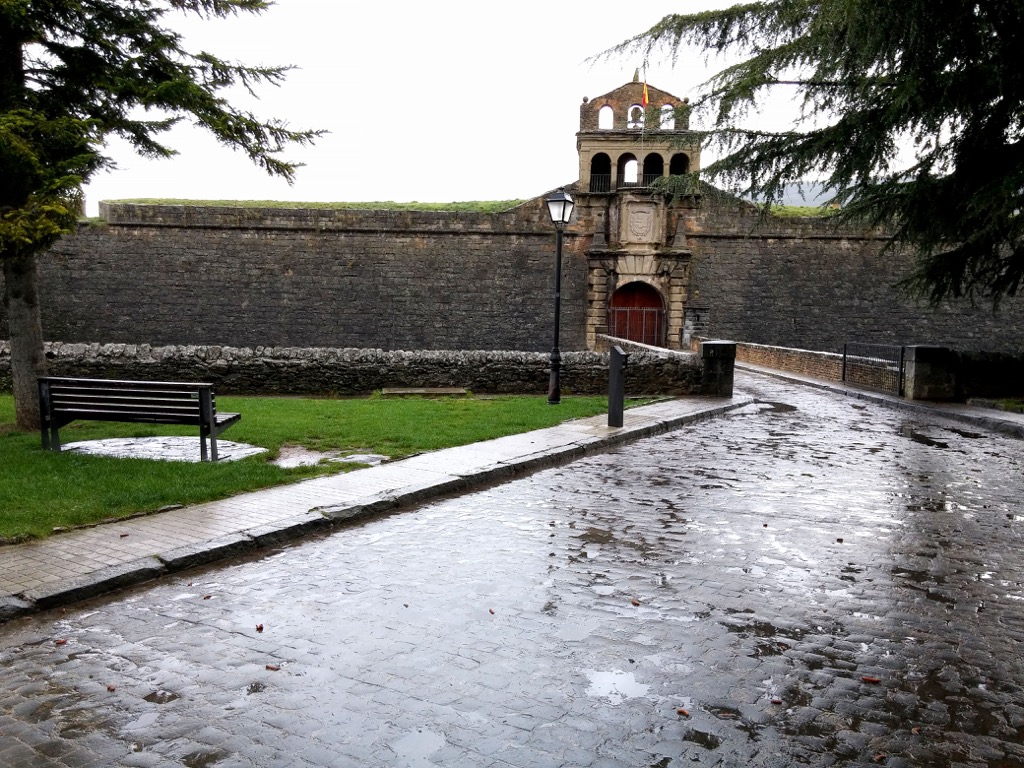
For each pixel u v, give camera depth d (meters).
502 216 29.94
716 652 4.04
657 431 11.83
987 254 15.45
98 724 3.29
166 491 6.78
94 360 14.73
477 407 13.20
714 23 12.96
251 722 3.31
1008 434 12.05
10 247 8.31
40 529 5.73
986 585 5.13
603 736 3.22
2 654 3.96
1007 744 3.22
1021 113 13.05
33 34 9.41
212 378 15.22
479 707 3.45
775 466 9.20
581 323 30.42
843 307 30.92
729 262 30.94
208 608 4.60
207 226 28.31
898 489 7.99
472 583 5.04
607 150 30.31
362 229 29.16
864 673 3.84
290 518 6.19
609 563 5.47
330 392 15.55
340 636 4.21
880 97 13.09
